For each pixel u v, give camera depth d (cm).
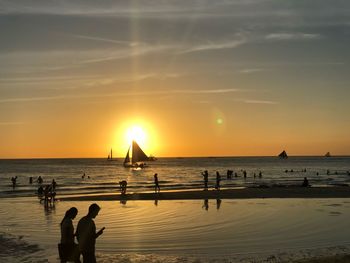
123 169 15400
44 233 2095
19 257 1551
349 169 14625
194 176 10294
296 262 1352
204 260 1493
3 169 15300
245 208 3048
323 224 2298
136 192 4928
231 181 7700
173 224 2319
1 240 1875
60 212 3002
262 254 1588
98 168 16512
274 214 2712
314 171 12888
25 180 9044
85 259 1138
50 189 4191
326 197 3894
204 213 2780
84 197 4172
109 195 4291
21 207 3372
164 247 1727
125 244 1788
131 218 2569
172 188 5812
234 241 1844
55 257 1550
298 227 2203
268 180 7912
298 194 4159
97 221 2447
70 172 13012
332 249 1662
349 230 2111
